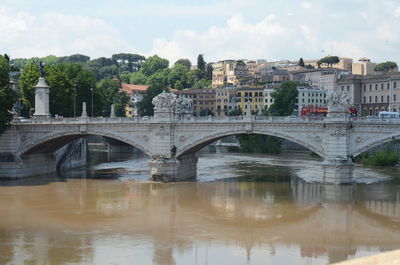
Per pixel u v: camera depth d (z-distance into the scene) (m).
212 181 96.06
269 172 108.62
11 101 92.69
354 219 66.00
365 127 86.31
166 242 55.59
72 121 95.06
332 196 79.81
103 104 150.50
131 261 49.53
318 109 119.94
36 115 101.25
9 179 96.06
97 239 56.59
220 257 50.81
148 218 66.38
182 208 72.44
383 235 58.62
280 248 53.75
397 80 157.88
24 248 53.22
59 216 67.38
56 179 98.25
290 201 76.94
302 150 166.00
